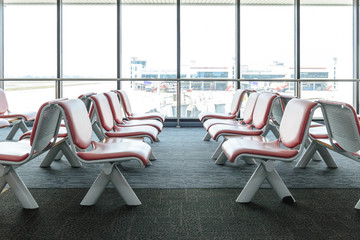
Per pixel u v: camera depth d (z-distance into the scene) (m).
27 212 2.76
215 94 8.09
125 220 2.61
